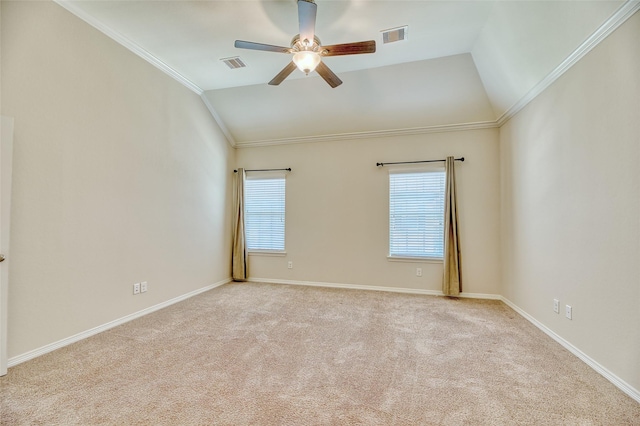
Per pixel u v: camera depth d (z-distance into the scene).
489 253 4.16
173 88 3.86
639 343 1.80
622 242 1.93
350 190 4.77
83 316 2.73
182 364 2.27
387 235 4.58
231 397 1.85
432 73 3.76
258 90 4.34
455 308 3.68
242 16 2.75
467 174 4.25
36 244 2.37
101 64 2.89
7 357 2.14
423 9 2.69
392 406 1.77
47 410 1.71
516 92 3.32
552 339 2.74
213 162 4.72
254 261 5.23
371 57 3.53
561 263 2.63
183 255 4.04
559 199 2.66
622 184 1.93
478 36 3.13
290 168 5.06
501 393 1.90
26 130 2.30
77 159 2.68
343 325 3.11
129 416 1.67
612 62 2.00
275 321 3.22
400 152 4.54
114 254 3.04
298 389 1.95
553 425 1.61
